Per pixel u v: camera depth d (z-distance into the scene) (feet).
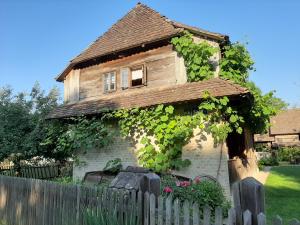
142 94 42.70
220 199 23.18
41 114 54.95
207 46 40.06
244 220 11.22
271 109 40.11
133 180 21.59
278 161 104.32
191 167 35.40
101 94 49.70
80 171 46.96
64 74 54.90
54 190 22.22
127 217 16.57
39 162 60.49
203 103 33.99
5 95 57.47
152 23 47.78
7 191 27.91
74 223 19.86
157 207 15.43
